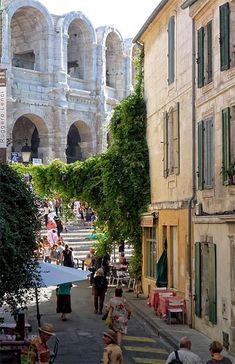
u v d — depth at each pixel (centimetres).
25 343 1861
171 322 2589
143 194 3434
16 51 6369
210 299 2256
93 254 4059
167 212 2914
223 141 2134
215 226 2222
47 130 6141
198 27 2483
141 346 2238
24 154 4009
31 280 1848
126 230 3500
